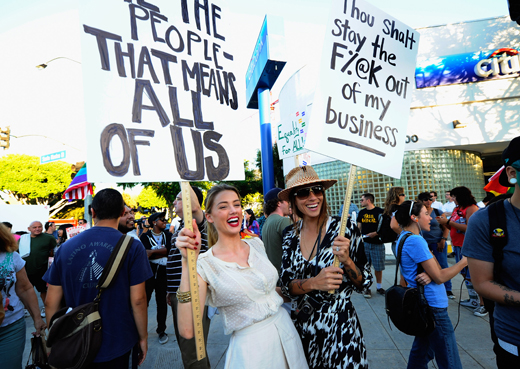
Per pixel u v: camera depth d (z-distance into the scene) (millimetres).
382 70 2146
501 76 10297
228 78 1965
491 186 2730
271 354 1588
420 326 2135
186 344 2670
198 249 1527
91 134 1467
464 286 5758
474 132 10438
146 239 4641
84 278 1923
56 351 1726
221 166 1825
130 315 2012
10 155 29875
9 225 5418
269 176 8508
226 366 1615
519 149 1420
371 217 5887
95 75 1516
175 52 1771
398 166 2111
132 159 1553
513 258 1442
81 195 10117
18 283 2344
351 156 1918
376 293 5754
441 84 10609
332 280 1690
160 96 1685
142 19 1685
